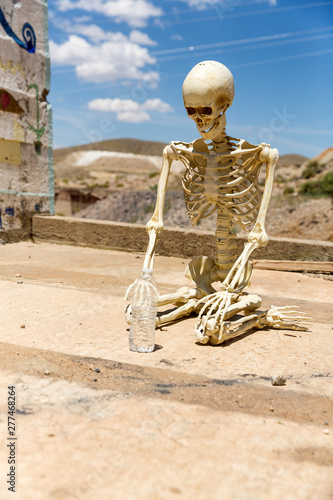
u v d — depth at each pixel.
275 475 2.60
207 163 5.20
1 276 7.73
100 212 48.47
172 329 5.35
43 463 2.60
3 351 4.34
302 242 9.90
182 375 4.04
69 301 6.37
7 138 11.66
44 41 12.99
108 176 100.50
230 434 3.03
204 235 10.40
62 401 3.39
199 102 4.74
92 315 5.75
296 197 42.47
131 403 3.42
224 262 5.59
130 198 48.38
